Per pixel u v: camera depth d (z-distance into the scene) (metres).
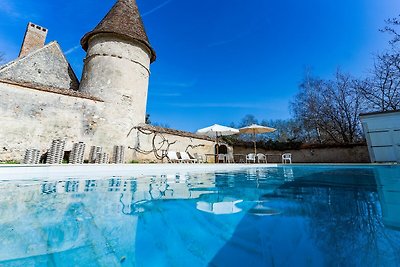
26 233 2.02
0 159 8.24
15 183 4.34
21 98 9.09
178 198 3.70
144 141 12.80
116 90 12.36
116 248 1.80
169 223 2.41
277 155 18.20
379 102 18.27
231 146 18.75
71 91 10.75
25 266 1.46
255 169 9.64
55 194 3.61
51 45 14.35
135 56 13.62
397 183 5.21
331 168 9.66
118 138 11.85
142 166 7.52
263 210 2.90
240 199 3.63
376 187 4.63
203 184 5.28
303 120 22.55
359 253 1.60
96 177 5.64
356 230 2.06
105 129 11.51
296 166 11.26
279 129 30.91
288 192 4.20
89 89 12.24
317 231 2.07
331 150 16.34
